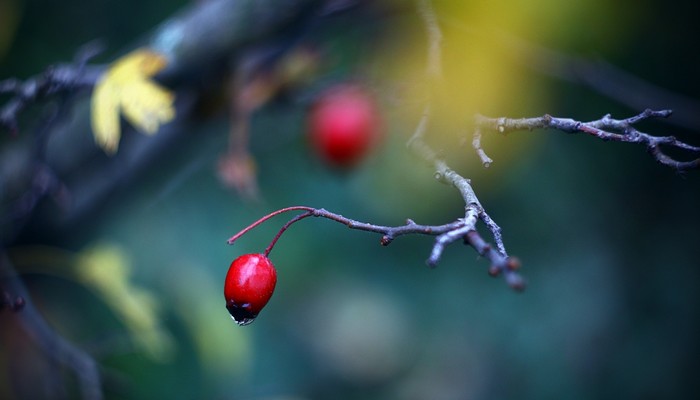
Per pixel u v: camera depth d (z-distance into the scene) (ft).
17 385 1.46
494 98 1.35
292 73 1.41
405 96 1.32
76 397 1.50
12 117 1.22
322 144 1.51
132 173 1.42
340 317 2.09
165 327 1.71
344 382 2.20
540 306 1.95
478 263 2.02
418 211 1.89
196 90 1.33
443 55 1.33
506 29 1.34
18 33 1.59
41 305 1.55
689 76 1.59
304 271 1.98
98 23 1.67
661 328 1.86
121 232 1.73
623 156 1.79
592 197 1.84
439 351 2.11
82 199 1.42
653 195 1.84
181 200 1.84
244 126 1.35
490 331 2.02
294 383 2.08
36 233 1.42
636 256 1.89
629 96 1.45
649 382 1.84
